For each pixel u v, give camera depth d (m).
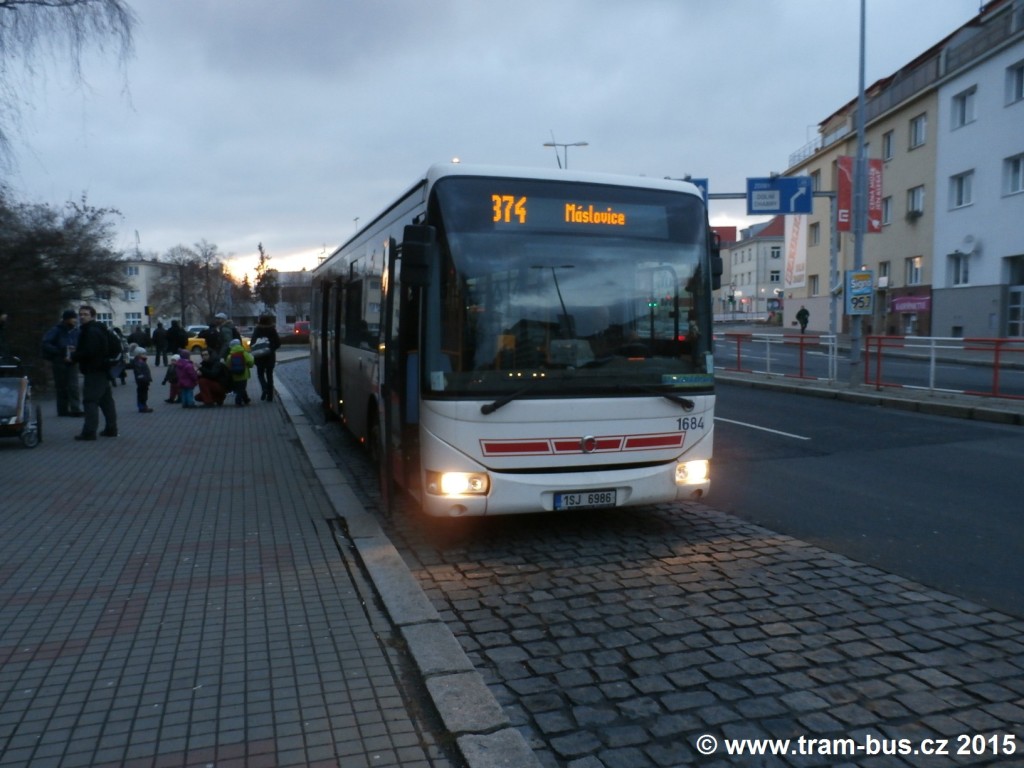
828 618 5.17
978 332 34.78
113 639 4.70
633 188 6.93
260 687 4.10
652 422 6.74
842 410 16.31
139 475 9.42
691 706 4.04
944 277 37.38
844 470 10.14
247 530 7.06
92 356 11.90
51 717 3.80
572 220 6.70
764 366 26.44
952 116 36.41
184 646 4.61
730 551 6.66
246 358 16.97
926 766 3.51
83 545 6.58
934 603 5.42
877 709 3.99
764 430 13.62
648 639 4.88
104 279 20.80
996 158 33.50
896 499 8.51
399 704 3.93
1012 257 33.09
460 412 6.32
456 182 6.54
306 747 3.54
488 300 6.45
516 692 4.22
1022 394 16.47
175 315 84.38
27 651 4.54
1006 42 32.19
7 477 9.29
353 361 10.62
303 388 22.48
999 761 3.54
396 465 7.41
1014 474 9.76
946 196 37.06
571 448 6.52
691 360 6.91
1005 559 6.39
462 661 4.35
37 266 19.30
